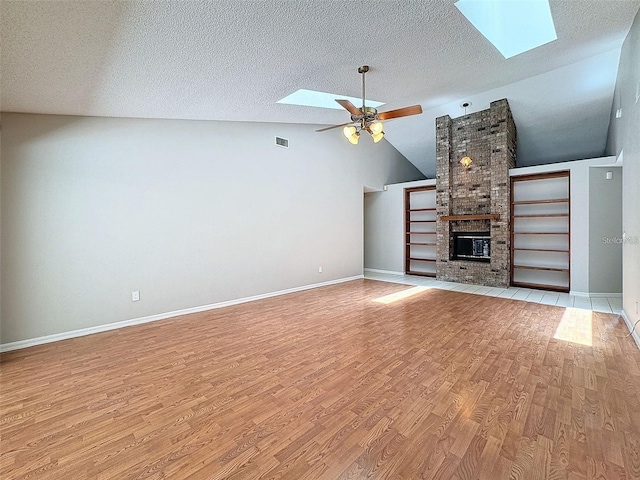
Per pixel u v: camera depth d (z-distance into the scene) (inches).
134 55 97.3
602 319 166.9
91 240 152.6
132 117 163.0
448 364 113.6
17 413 86.7
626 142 155.9
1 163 131.1
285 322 166.9
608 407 85.3
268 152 225.5
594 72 195.9
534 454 68.0
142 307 168.4
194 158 187.2
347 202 290.4
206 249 192.7
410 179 378.6
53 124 142.3
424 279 297.0
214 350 129.9
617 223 216.5
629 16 124.4
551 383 98.7
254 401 91.5
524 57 147.6
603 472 62.6
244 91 142.7
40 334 139.8
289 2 83.0
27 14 71.3
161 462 68.1
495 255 255.0
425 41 116.6
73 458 69.5
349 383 101.0
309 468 65.7
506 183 247.4
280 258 234.1
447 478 62.1
